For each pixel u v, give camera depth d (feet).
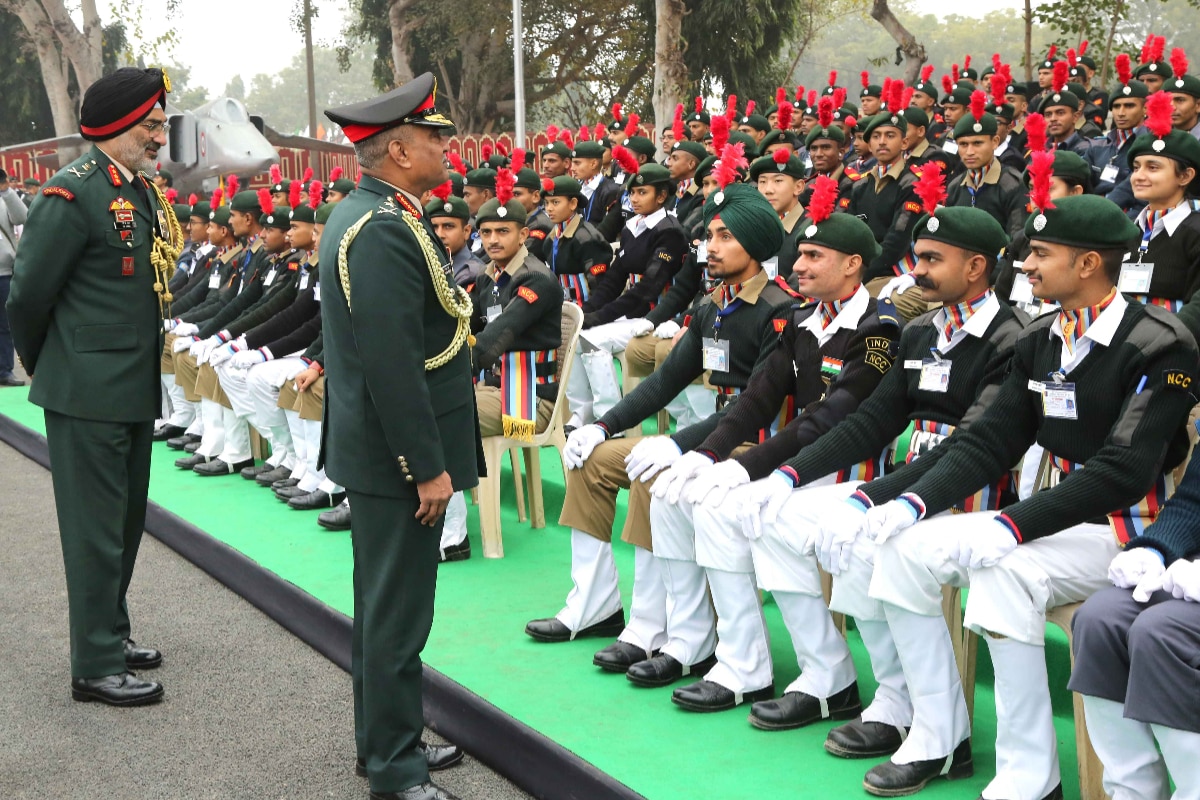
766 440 11.22
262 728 11.71
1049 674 10.96
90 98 12.03
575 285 22.07
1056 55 49.03
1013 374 9.82
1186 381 8.74
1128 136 24.77
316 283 20.70
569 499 12.76
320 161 72.49
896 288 18.24
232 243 25.58
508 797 10.19
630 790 9.22
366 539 9.50
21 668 13.37
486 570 15.38
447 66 89.40
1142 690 7.72
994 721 10.68
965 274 10.44
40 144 69.72
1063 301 9.34
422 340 9.21
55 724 11.87
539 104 93.66
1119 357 9.04
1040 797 8.78
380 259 8.98
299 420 19.43
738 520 10.62
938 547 9.11
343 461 9.47
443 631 13.12
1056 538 9.18
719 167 12.41
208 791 10.39
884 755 9.89
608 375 19.51
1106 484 8.77
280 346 20.59
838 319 11.40
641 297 20.44
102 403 11.93
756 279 12.39
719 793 9.25
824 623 10.56
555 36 85.40
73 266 11.86
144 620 15.12
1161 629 7.69
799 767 9.71
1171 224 14.26
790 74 79.41
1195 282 14.14
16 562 17.52
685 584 11.50
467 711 11.08
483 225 16.47
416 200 9.66
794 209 18.38
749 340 12.34
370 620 9.53
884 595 9.30
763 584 10.49
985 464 9.69
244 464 21.77
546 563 15.64
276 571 15.34
